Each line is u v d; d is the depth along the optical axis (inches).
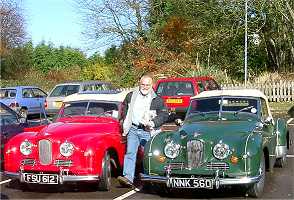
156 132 350.6
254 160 307.4
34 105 906.7
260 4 1256.2
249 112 365.1
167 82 661.3
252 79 1261.1
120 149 359.9
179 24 1337.4
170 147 319.9
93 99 402.6
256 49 1349.7
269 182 360.2
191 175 312.3
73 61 1894.7
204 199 317.4
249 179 302.5
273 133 388.5
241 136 317.4
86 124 371.9
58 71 1601.9
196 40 1301.7
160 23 1386.6
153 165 322.7
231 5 1288.1
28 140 343.0
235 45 1336.1
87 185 365.4
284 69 1312.7
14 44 1715.1
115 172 384.2
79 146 333.4
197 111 373.4
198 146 312.3
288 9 1219.2
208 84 689.6
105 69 1376.7
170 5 1395.2
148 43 1312.7
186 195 329.4
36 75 1578.5
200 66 1216.2
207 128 331.0
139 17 1391.5
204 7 1327.5
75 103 402.0
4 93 885.8
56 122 386.3
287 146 435.5
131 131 346.9
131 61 1302.9
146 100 347.3
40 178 333.1
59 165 334.6
